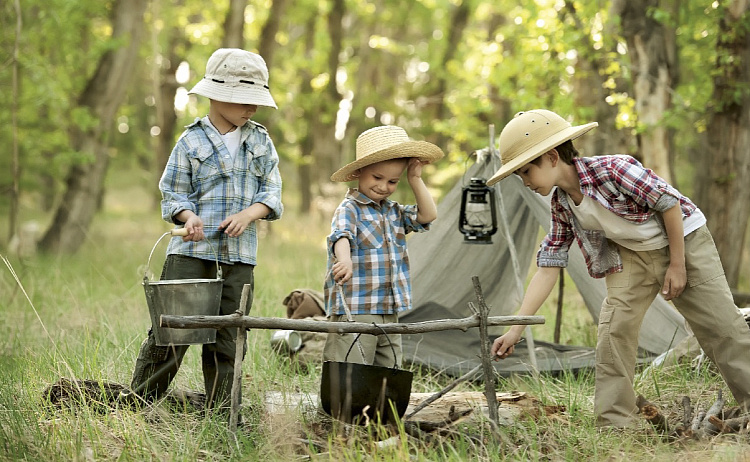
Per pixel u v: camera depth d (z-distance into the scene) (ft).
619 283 15.07
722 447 13.28
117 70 54.44
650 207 14.35
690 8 35.01
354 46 94.73
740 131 33.50
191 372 18.66
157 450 13.39
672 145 37.06
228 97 15.06
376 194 16.03
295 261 45.60
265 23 70.79
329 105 87.51
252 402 16.02
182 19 78.18
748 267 49.11
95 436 13.82
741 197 33.71
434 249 23.45
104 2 55.21
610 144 38.17
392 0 89.86
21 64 46.60
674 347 20.33
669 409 16.20
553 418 15.30
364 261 15.87
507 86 45.37
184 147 15.43
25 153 59.11
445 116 88.22
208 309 14.03
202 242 15.28
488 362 13.96
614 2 35.53
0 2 44.50
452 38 86.38
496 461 12.97
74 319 25.32
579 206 14.67
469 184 19.93
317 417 15.12
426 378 20.13
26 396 15.65
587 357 21.43
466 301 24.30
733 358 14.87
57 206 53.21
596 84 38.37
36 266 33.73
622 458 13.01
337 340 16.02
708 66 34.88
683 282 14.60
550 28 39.42
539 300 15.38
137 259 44.21
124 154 105.50
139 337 20.80
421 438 13.89
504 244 23.53
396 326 13.61
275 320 13.38
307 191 101.04
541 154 14.37
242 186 15.57
